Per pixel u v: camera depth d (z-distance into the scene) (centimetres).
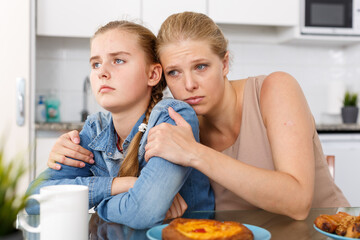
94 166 105
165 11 275
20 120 245
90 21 268
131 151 93
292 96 97
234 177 78
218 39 93
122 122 99
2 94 246
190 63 89
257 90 107
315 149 112
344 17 297
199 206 100
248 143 105
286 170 85
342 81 315
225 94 105
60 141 103
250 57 320
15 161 48
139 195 75
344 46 331
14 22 248
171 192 77
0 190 46
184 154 77
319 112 329
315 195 112
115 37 92
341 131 267
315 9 293
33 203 85
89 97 295
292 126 90
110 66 92
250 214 82
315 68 329
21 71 247
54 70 298
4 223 47
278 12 289
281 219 78
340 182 250
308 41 311
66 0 265
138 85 94
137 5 272
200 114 95
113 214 77
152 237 58
